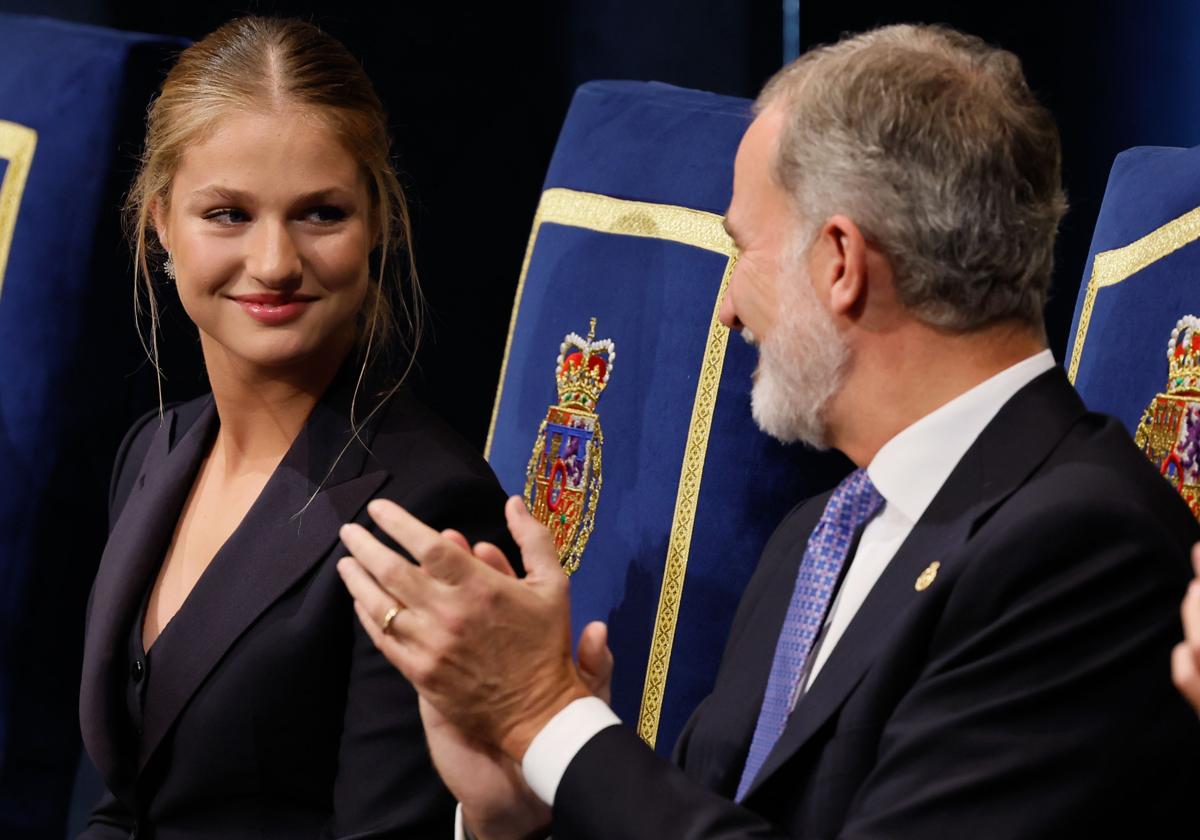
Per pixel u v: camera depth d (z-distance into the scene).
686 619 6.98
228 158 5.74
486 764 4.96
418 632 4.59
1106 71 8.88
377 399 6.08
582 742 4.60
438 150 11.35
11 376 8.87
